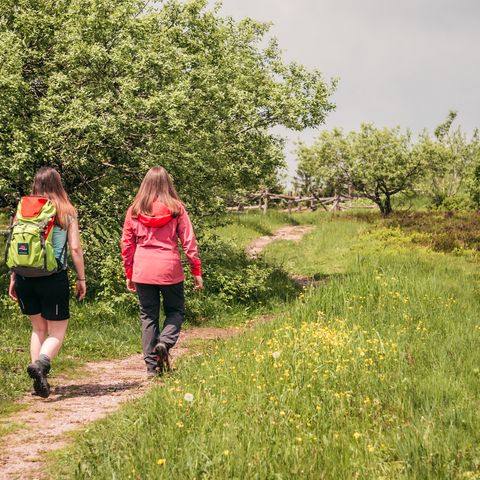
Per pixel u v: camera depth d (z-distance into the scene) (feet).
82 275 21.91
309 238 96.37
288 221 125.39
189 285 43.86
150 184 23.24
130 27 43.47
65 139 41.68
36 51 43.21
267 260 75.82
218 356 24.14
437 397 18.40
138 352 31.04
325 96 60.49
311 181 140.36
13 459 15.56
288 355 21.58
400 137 125.08
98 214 46.11
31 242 20.65
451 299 38.91
